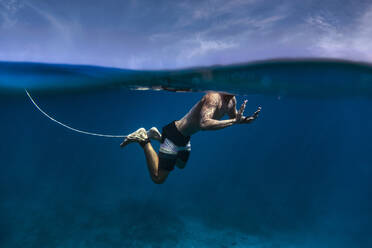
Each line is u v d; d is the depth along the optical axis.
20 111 24.62
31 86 9.84
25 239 10.77
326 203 22.77
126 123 54.28
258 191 24.12
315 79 4.88
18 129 45.69
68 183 20.33
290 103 19.84
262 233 13.70
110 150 50.25
